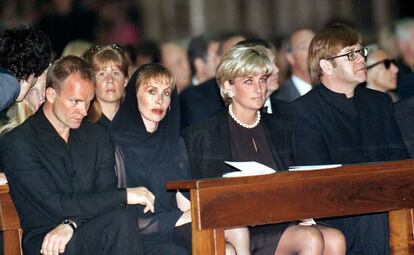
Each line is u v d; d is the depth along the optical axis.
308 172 10.42
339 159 12.27
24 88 11.22
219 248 10.05
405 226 11.27
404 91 14.99
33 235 10.70
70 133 11.00
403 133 12.82
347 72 12.29
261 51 11.49
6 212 10.89
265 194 10.20
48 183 10.69
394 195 11.02
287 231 11.00
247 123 11.64
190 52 17.06
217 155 11.48
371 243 11.88
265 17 22.14
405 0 20.86
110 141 11.19
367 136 12.41
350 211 10.72
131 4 19.64
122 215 10.38
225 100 11.68
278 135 11.80
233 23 21.98
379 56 15.02
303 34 15.38
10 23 18.34
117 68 12.36
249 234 11.14
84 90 10.73
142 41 18.52
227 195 9.99
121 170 11.40
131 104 11.52
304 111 12.27
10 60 11.05
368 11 21.05
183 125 14.77
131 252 10.35
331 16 20.91
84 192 10.89
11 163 10.68
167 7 20.80
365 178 10.81
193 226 9.97
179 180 10.48
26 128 10.81
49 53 11.27
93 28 18.72
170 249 10.88
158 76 11.46
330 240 11.05
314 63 12.50
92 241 10.38
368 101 12.55
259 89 11.45
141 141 11.48
